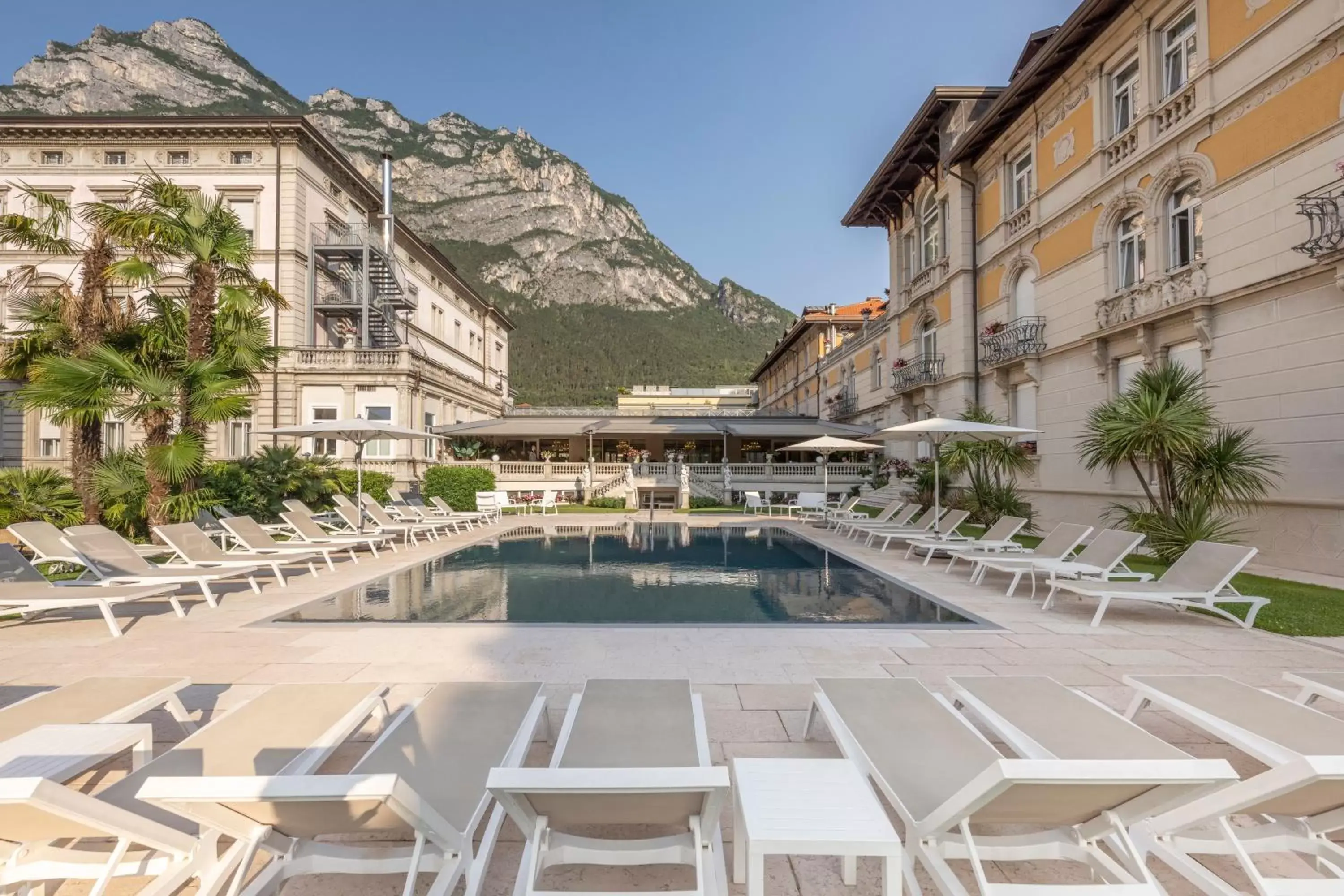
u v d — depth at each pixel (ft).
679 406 197.57
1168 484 33.12
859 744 10.19
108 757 9.96
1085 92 51.29
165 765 9.35
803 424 104.63
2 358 41.06
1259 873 8.02
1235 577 32.37
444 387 105.09
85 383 36.65
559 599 28.86
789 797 8.04
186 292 46.60
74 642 20.51
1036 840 8.41
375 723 13.93
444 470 78.54
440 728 10.83
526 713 11.51
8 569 23.17
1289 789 7.29
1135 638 21.09
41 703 11.82
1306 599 26.71
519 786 6.53
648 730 10.39
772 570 37.40
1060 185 54.60
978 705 11.71
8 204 86.89
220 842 8.84
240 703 15.35
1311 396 33.45
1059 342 54.65
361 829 7.61
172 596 24.70
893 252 88.17
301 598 28.35
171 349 40.88
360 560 40.65
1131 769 6.65
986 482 50.85
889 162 78.89
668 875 8.83
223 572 26.76
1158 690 12.36
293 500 46.16
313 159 92.43
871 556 42.52
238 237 42.55
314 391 88.53
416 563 39.11
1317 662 18.40
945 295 72.74
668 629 21.99
